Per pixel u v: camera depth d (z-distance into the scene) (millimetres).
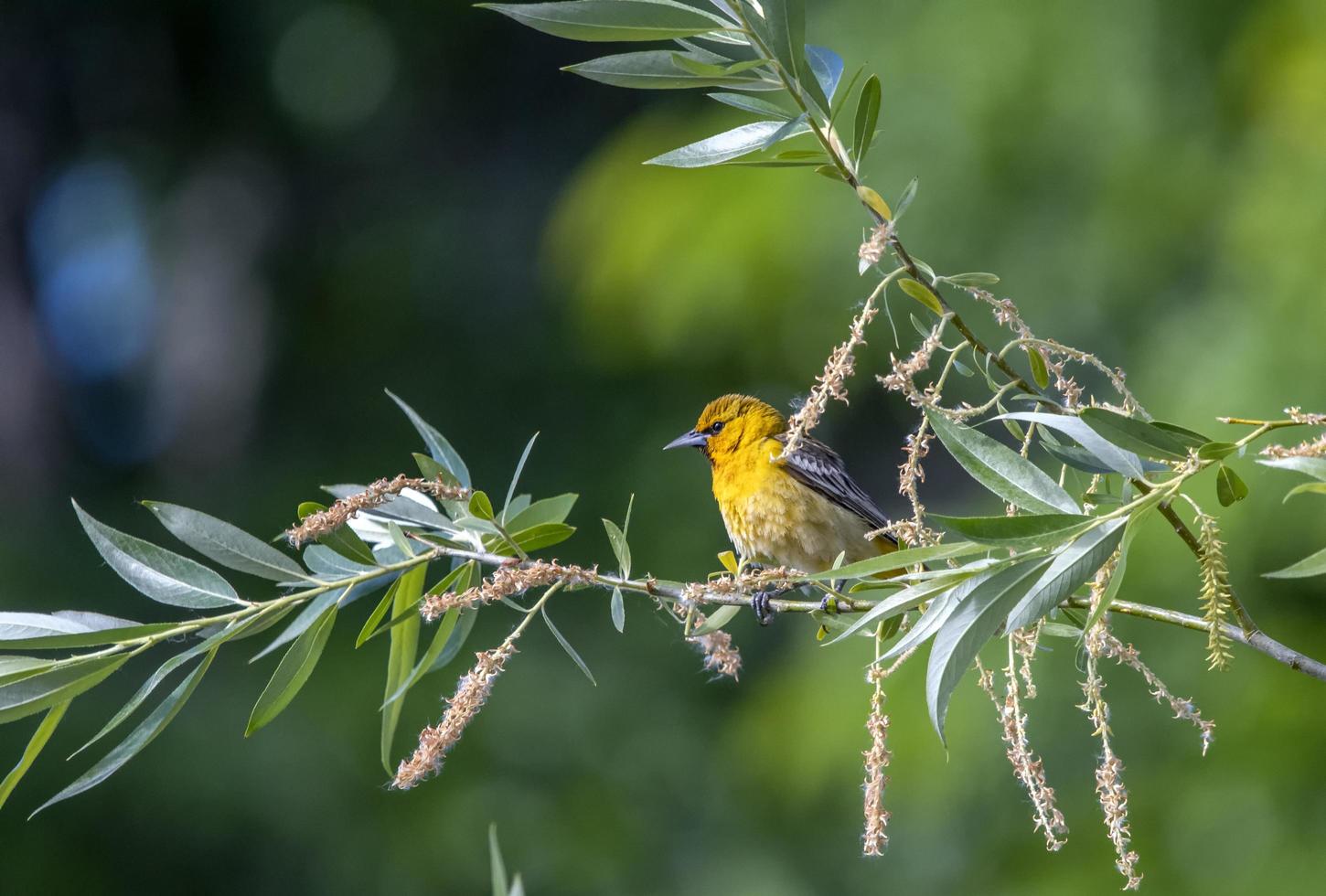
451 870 14688
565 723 15914
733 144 5332
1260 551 11352
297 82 20047
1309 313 11438
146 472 19750
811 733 12859
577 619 16609
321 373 19203
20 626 5145
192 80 20297
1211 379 11844
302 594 5426
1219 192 12766
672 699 16359
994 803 12344
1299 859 11211
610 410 17578
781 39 5062
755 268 13984
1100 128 13164
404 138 20375
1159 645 11867
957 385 14164
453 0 19828
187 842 13984
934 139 13539
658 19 5074
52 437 19781
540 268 19031
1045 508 4773
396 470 17781
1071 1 13375
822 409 5141
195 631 5301
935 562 5395
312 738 14734
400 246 19594
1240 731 11773
